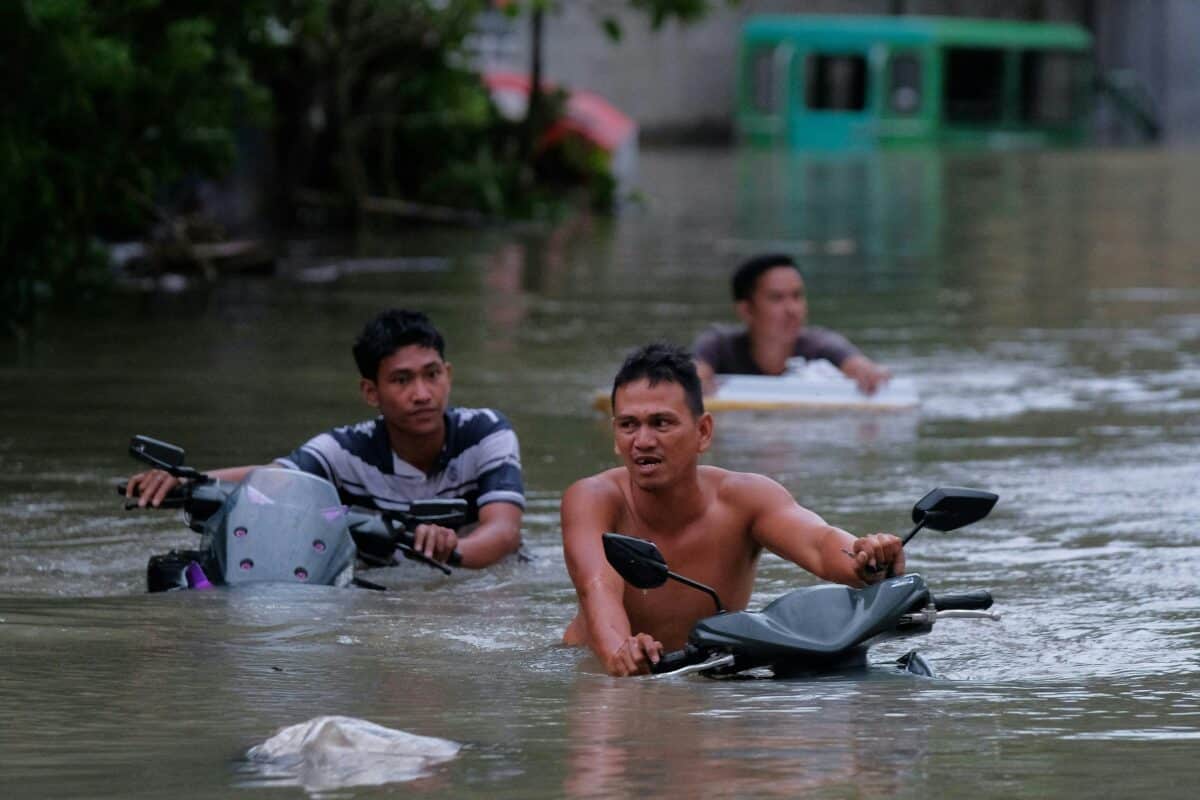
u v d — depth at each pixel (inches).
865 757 254.5
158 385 679.7
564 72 3174.2
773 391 665.6
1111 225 1560.0
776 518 345.1
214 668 320.5
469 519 457.1
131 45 935.7
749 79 3260.3
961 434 609.9
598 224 1537.9
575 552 344.5
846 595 316.2
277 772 248.1
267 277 1083.3
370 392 450.9
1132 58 3531.0
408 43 1461.6
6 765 252.7
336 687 305.7
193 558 403.2
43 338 811.4
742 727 273.6
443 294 1004.6
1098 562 426.9
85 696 297.6
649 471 342.3
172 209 1211.9
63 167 911.0
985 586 402.6
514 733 270.5
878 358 789.9
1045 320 923.4
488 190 1512.1
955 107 3307.1
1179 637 352.8
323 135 1487.5
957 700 292.7
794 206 1779.0
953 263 1219.9
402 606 381.1
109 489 508.1
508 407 646.5
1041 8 3560.5
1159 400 681.6
